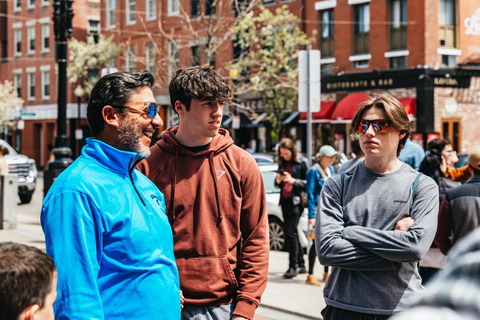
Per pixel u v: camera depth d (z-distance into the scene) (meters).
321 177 7.78
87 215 2.28
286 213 8.18
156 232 2.49
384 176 3.29
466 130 24.81
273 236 10.92
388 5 24.83
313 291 7.41
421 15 23.78
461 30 24.41
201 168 3.16
